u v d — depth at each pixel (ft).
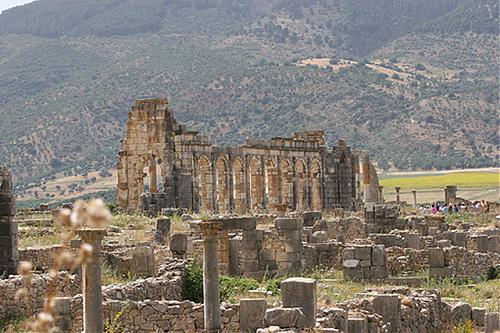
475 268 355.77
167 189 630.33
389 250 351.25
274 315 202.28
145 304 216.13
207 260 212.43
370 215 469.98
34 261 313.53
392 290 269.03
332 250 354.74
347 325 216.54
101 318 185.88
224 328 214.69
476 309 267.59
